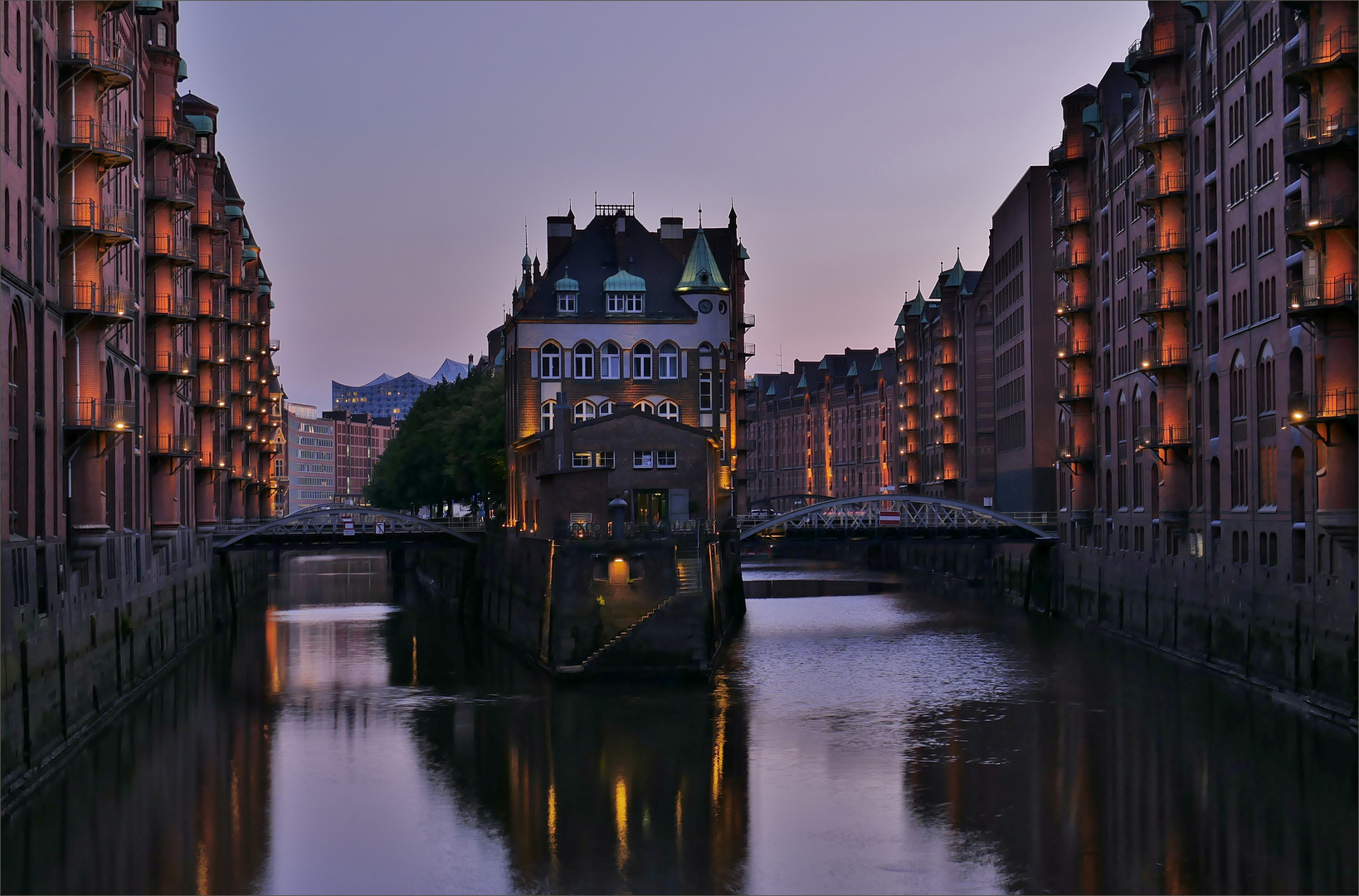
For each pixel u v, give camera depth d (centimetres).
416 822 3716
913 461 14750
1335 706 4922
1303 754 4381
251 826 3669
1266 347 5669
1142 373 7325
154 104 6612
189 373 6619
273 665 6656
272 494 13550
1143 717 5053
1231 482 6112
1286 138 5222
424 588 12406
